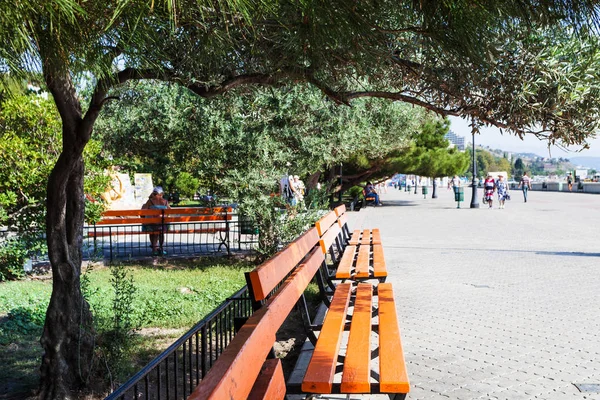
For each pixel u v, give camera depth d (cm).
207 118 1139
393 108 1859
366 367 341
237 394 199
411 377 513
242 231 1400
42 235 1159
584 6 215
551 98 344
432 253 1398
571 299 846
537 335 650
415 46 345
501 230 2041
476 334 657
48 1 163
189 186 3791
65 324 518
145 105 1202
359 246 938
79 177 523
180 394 512
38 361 655
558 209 3406
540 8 222
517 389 480
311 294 860
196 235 2016
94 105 445
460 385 491
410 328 687
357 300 534
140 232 1423
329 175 3200
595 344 612
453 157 3959
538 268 1150
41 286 1090
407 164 3822
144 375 269
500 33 259
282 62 349
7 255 1128
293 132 1196
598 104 345
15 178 1058
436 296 876
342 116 1223
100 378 546
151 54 205
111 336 574
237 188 1189
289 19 242
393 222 2472
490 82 352
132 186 2480
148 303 877
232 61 372
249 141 1159
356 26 228
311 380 318
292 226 1242
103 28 187
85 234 1560
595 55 335
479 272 1105
